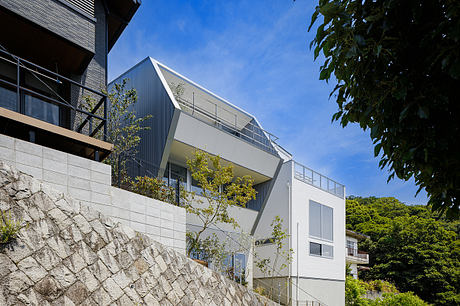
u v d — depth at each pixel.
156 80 14.34
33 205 5.01
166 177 15.04
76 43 9.01
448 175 2.88
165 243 8.41
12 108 8.65
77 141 7.26
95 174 7.05
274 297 18.16
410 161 3.16
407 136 2.94
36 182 5.18
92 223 5.73
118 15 11.91
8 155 5.74
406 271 36.03
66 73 10.20
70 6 8.98
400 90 2.67
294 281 18.39
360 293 27.00
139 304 6.04
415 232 37.28
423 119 2.79
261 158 17.14
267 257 19.42
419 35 2.69
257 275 19.47
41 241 4.93
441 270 34.41
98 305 5.39
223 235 14.91
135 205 7.81
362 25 2.93
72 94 10.15
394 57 2.73
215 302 8.13
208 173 12.72
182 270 7.39
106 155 8.14
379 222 45.19
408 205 51.12
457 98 2.67
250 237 16.02
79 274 5.26
